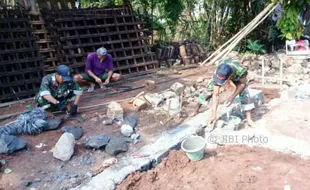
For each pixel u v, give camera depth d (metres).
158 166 3.78
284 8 7.59
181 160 3.87
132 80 7.42
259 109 5.27
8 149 3.91
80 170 3.63
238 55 8.91
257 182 3.46
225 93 5.29
